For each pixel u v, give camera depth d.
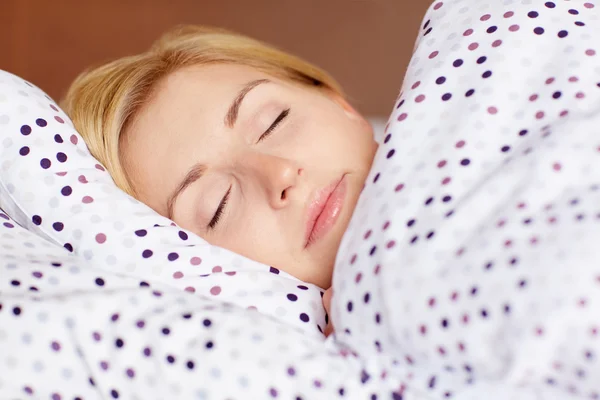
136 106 1.17
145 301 0.87
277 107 1.11
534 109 0.88
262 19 2.57
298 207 1.02
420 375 0.78
